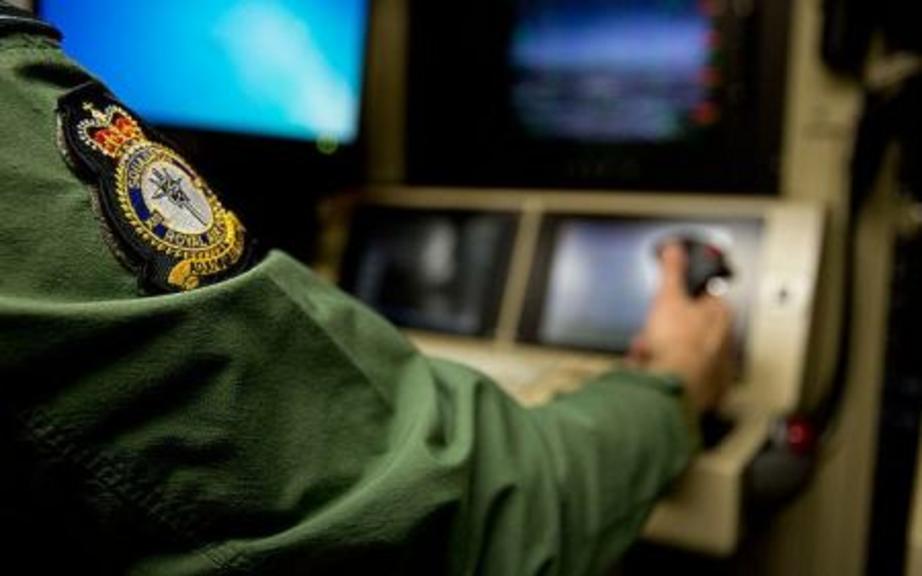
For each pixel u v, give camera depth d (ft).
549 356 3.06
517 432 1.23
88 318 0.82
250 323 0.93
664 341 2.24
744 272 2.90
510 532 1.12
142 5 2.66
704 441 2.35
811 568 3.23
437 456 1.02
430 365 1.23
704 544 2.22
